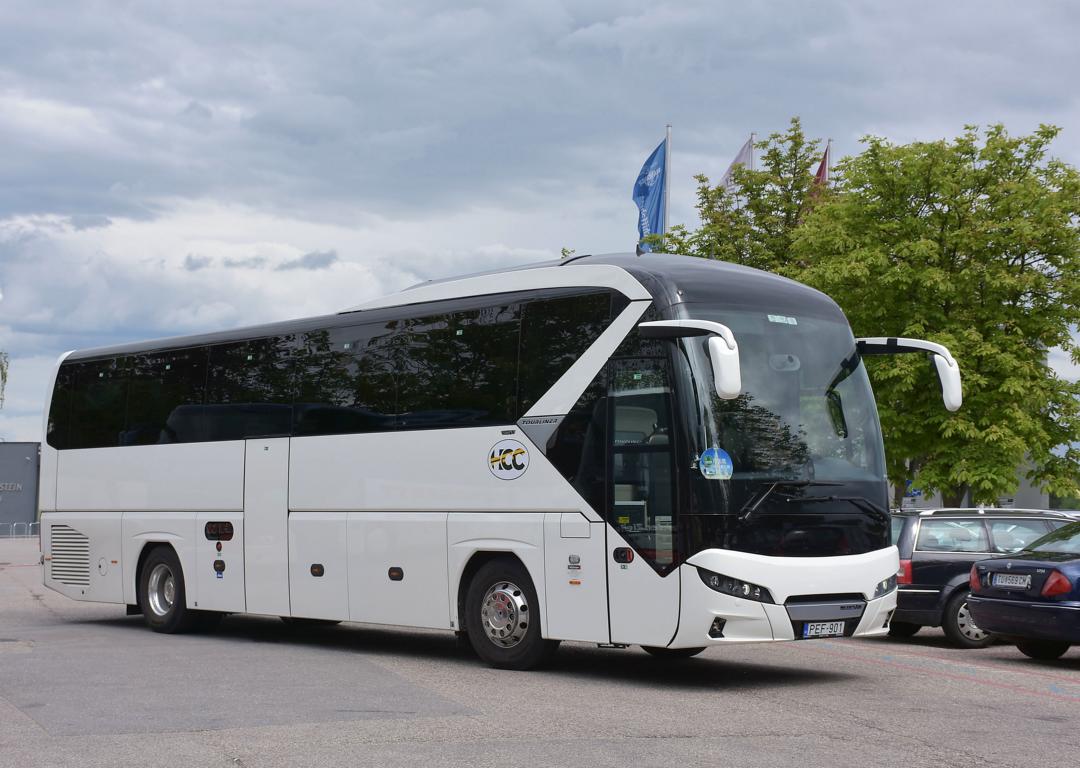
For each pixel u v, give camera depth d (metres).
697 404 11.67
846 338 12.99
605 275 12.65
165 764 8.05
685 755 8.36
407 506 14.28
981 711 10.45
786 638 11.51
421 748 8.59
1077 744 8.95
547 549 12.63
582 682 12.20
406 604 14.22
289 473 15.91
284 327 16.42
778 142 40.88
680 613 11.47
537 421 12.92
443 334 14.17
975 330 28.12
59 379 20.11
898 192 29.75
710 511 11.47
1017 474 29.78
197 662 13.96
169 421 17.97
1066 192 29.25
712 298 12.23
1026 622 14.03
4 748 8.63
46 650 15.25
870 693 11.54
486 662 13.47
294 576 15.74
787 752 8.48
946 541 17.09
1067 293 28.59
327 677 12.55
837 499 12.10
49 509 19.94
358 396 15.13
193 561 17.36
